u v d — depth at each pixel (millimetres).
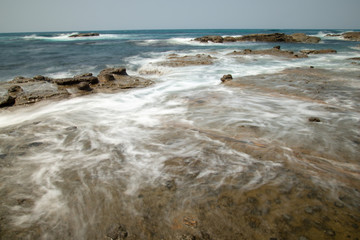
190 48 30734
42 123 5914
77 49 30500
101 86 9836
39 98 8125
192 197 2982
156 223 2615
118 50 29031
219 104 7148
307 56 19766
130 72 15375
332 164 3750
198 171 3572
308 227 2447
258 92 8469
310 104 6973
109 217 2736
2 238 2463
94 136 5035
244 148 4266
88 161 3992
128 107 7328
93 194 3129
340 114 6070
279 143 4480
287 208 2732
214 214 2684
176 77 12172
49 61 19406
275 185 3162
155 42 43312
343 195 2955
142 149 4363
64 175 3596
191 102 7516
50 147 4555
